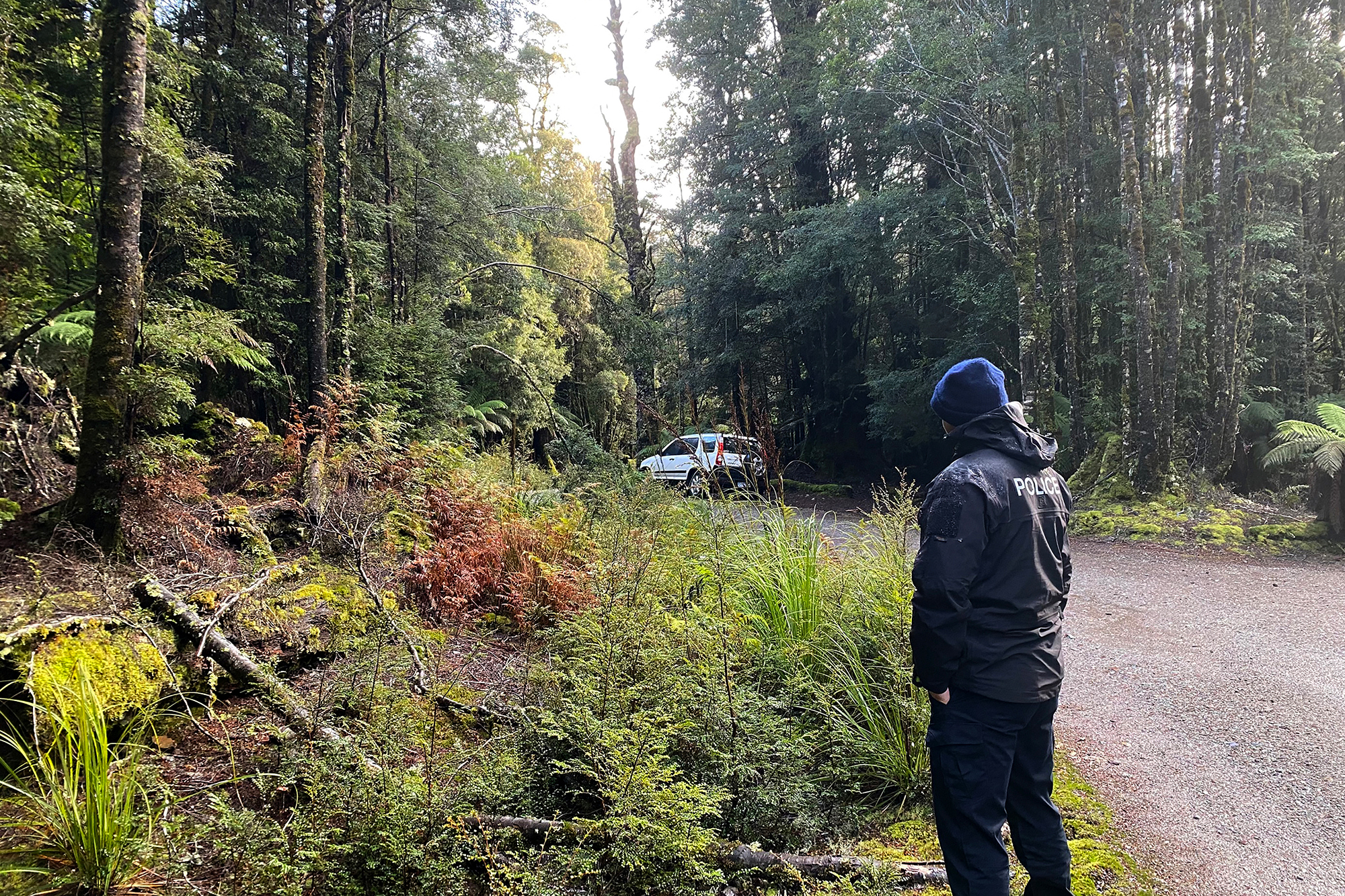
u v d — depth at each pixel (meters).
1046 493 2.38
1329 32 13.36
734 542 5.02
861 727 3.69
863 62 15.95
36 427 6.19
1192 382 12.58
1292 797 3.43
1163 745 4.00
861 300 21.86
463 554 5.86
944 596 2.15
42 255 7.17
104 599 3.67
